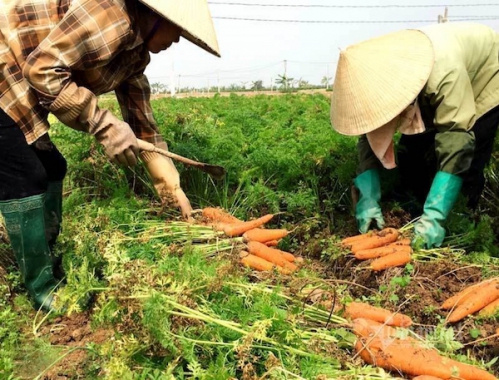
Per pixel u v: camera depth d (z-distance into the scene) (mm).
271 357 964
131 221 1573
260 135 2387
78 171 1953
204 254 1402
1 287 1400
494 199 2053
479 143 1675
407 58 1447
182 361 1053
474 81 1608
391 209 1730
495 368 1105
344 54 1498
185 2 1219
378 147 1504
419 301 1280
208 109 3973
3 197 1267
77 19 1123
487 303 1191
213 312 1119
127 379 955
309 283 1303
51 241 1505
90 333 1276
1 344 1224
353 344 1082
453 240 1580
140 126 1588
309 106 4023
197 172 1982
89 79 1271
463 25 1599
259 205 1944
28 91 1203
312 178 1969
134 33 1222
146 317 1008
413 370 999
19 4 1188
